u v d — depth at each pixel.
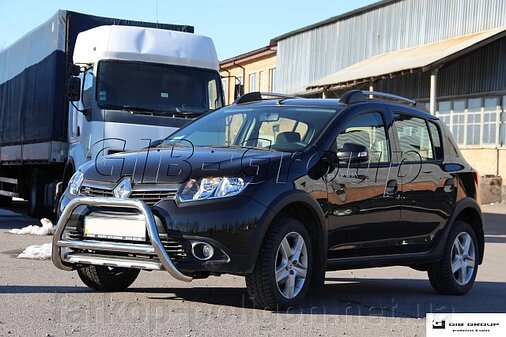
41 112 14.82
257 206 6.14
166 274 8.58
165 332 5.61
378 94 7.86
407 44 29.91
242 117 7.68
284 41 38.78
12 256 9.74
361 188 7.06
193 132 7.78
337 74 30.00
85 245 6.36
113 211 6.31
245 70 44.09
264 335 5.63
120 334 5.50
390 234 7.41
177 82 12.48
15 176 17.64
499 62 24.83
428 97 28.00
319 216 6.63
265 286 6.26
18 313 6.10
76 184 6.71
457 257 8.24
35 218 15.81
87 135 12.09
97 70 12.13
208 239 6.03
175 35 12.84
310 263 6.63
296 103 7.63
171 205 6.12
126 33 12.48
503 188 24.36
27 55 16.31
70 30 14.13
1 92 18.78
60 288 7.38
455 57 22.98
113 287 7.32
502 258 11.98
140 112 11.95
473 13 26.67
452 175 8.23
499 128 24.89
